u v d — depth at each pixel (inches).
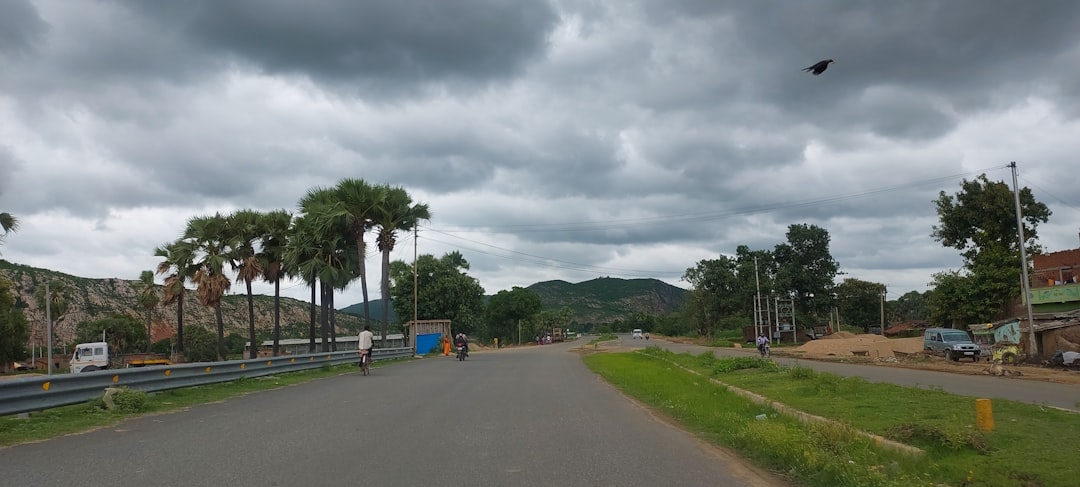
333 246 1609.3
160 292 2669.8
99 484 286.7
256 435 425.1
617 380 959.0
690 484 307.4
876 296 3671.3
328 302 1674.5
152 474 307.6
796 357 1838.1
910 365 1330.0
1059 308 1621.6
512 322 4350.4
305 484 290.2
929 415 507.2
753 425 437.7
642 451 390.3
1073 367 1200.8
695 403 614.2
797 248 3319.4
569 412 571.2
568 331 6087.6
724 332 3909.9
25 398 471.2
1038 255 1881.2
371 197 1648.6
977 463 337.1
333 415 528.1
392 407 585.9
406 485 291.0
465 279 3314.5
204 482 292.2
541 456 365.4
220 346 1590.8
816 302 3272.6
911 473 316.5
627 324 6643.7
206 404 605.9
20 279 3336.6
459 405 606.9
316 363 1124.5
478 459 352.2
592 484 301.0
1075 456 352.8
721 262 3538.4
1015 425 453.1
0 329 2012.8
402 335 2359.7
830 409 569.0
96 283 3777.1
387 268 1763.0
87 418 491.8
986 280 1975.9
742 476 328.5
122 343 2859.3
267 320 4148.6
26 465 327.3
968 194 2129.7
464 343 1621.6
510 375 1030.4
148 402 564.1
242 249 1616.6
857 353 1811.0
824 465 319.9
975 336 1813.5
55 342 3021.7
